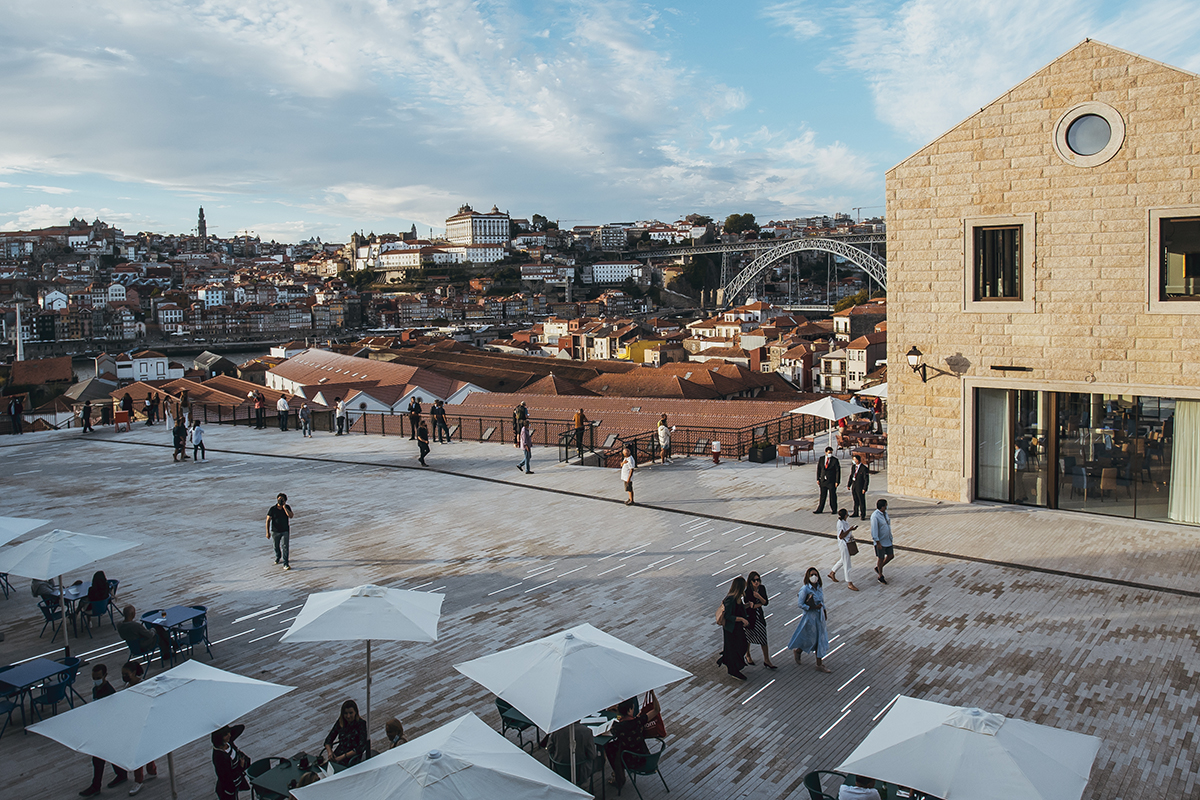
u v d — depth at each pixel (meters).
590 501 25.42
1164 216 20.42
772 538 21.27
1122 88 20.70
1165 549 19.38
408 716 12.75
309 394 68.88
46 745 12.36
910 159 24.09
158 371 181.75
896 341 24.78
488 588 18.22
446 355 124.31
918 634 15.31
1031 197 22.23
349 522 23.98
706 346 191.00
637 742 10.85
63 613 14.89
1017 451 23.47
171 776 10.66
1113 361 21.44
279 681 14.07
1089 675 13.50
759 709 12.86
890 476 25.31
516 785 7.84
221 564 20.30
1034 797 7.45
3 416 56.19
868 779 10.13
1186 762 11.02
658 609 16.78
